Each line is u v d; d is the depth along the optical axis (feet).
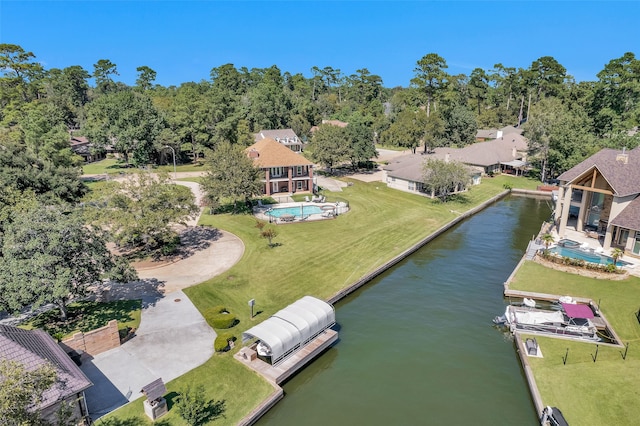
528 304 110.63
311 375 86.79
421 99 485.97
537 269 133.69
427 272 138.92
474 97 556.51
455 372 87.97
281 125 469.98
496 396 80.59
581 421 69.46
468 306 115.85
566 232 165.48
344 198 235.61
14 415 42.75
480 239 172.24
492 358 92.48
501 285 128.88
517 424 73.56
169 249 146.82
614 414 70.44
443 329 104.42
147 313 104.06
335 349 96.12
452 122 399.44
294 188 253.44
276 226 180.55
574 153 245.24
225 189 189.98
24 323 98.07
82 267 93.81
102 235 116.06
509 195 259.39
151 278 125.29
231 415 71.36
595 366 83.76
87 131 335.06
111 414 70.18
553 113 274.57
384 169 276.82
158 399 71.00
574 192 197.67
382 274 137.28
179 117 338.13
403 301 118.93
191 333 95.45
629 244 137.69
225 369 83.05
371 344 97.96
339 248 153.79
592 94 326.44
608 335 97.96
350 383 84.48
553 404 73.87
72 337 82.84
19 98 422.00
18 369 44.01
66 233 91.86
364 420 74.38
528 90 491.72
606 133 288.71
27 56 450.30
